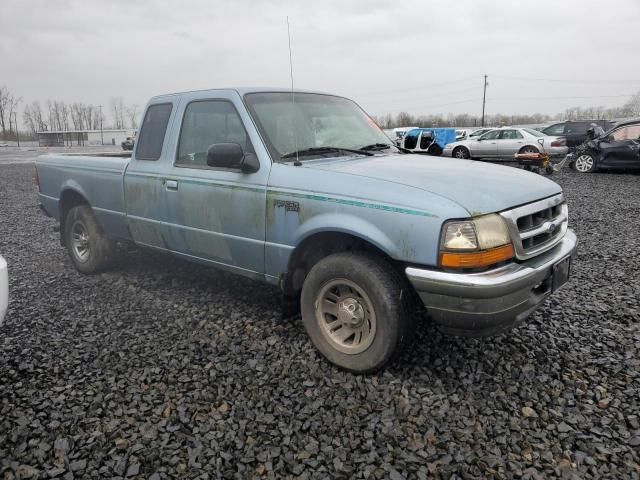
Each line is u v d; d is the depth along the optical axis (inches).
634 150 546.0
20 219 339.9
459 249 100.3
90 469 88.5
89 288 184.9
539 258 114.8
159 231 164.4
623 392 110.2
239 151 130.4
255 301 167.6
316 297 124.1
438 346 132.3
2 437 97.4
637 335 137.9
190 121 155.2
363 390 112.4
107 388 114.5
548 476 85.7
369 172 121.3
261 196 131.0
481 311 101.3
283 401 108.8
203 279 192.1
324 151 143.6
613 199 381.4
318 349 126.3
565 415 102.4
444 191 107.9
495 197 109.2
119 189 176.4
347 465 88.9
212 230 145.6
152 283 188.7
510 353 128.4
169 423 101.3
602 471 86.4
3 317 116.2
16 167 843.4
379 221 109.7
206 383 116.3
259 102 144.0
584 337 137.2
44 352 132.6
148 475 87.0
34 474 87.4
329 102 165.9
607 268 200.4
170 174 155.9
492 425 99.6
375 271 111.8
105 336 142.5
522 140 729.0
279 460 90.4
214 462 90.0
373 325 114.2
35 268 213.6
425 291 105.4
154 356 129.9
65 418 103.1
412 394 110.6
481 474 86.4
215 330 145.3
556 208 128.3
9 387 115.1
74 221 202.1
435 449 92.8
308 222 121.3
